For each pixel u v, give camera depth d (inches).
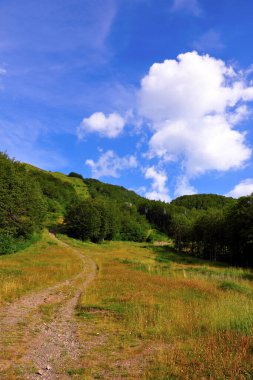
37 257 1670.8
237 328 434.9
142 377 290.0
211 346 367.9
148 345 394.9
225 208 3280.0
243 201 2610.7
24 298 660.7
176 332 448.5
